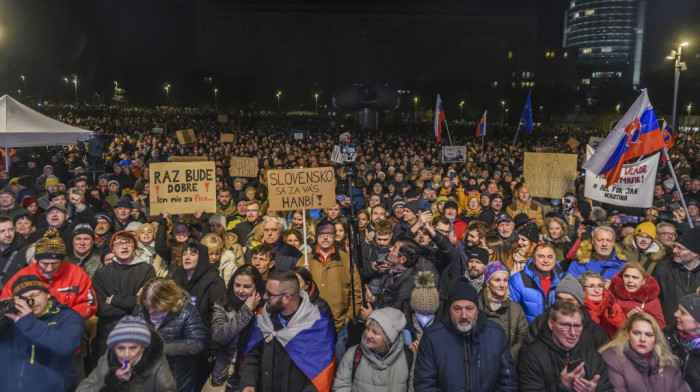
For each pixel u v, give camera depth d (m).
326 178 6.05
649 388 3.65
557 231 6.27
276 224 6.01
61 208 6.26
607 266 5.39
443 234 5.78
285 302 3.64
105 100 118.25
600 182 7.69
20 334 3.61
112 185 11.16
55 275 4.50
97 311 4.79
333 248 5.52
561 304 3.58
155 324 4.09
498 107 101.25
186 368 4.16
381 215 7.32
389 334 3.56
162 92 123.31
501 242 5.82
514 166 19.03
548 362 3.60
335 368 3.85
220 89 119.50
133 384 3.11
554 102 101.50
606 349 3.79
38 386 3.61
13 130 10.84
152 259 5.98
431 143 39.16
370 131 46.84
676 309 5.07
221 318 4.29
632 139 6.76
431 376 3.62
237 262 6.35
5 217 5.38
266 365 3.69
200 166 6.54
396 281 4.97
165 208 6.49
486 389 3.57
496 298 4.33
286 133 46.25
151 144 27.11
